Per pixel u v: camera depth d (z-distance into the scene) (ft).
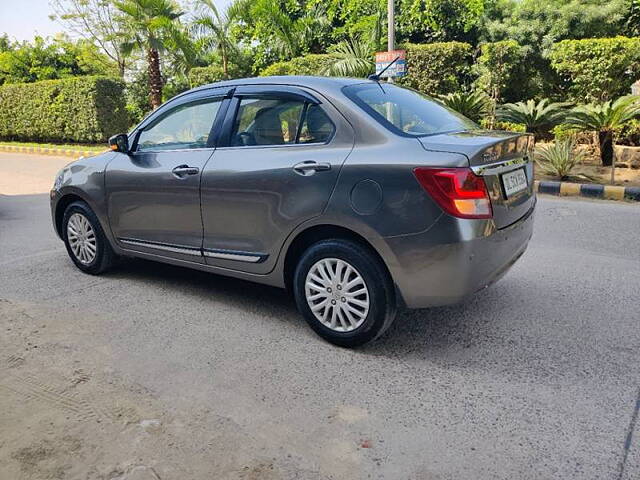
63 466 7.61
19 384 9.82
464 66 45.11
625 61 38.06
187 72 64.95
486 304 13.25
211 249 12.73
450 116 12.42
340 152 10.60
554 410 8.73
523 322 12.14
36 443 8.13
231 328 12.14
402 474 7.35
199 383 9.76
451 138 10.34
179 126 13.60
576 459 7.57
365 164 10.12
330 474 7.36
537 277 15.24
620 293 13.85
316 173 10.68
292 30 58.90
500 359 10.46
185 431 8.34
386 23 52.54
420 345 11.12
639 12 48.03
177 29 58.03
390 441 8.04
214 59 65.62
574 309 12.84
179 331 12.00
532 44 49.19
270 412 8.81
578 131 37.83
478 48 48.83
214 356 10.80
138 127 14.62
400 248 9.81
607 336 11.36
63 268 16.79
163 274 16.02
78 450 7.95
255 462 7.62
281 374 10.04
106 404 9.11
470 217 9.45
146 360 10.65
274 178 11.23
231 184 11.93
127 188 14.15
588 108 32.37
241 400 9.18
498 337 11.41
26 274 16.22
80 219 15.80
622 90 40.27
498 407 8.86
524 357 10.52
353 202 10.18
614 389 9.30
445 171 9.39
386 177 9.87
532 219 11.81
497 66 41.75
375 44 50.78
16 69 83.87
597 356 10.50
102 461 7.70
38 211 26.84
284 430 8.34
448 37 54.03
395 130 10.45
